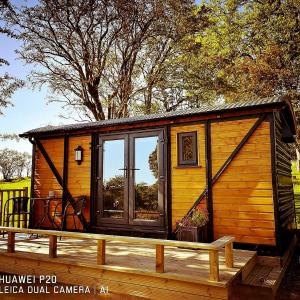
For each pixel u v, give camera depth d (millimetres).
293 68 19312
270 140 5496
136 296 4074
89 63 17984
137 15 18281
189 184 6219
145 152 6785
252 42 22016
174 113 6637
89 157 7484
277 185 5398
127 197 6855
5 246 5773
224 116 5926
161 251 3951
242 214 5590
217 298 3580
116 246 5746
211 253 3658
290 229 7059
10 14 16547
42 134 8109
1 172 43625
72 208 7578
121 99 18984
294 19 19969
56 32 17641
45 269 4832
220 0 22797
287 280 5105
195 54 20859
